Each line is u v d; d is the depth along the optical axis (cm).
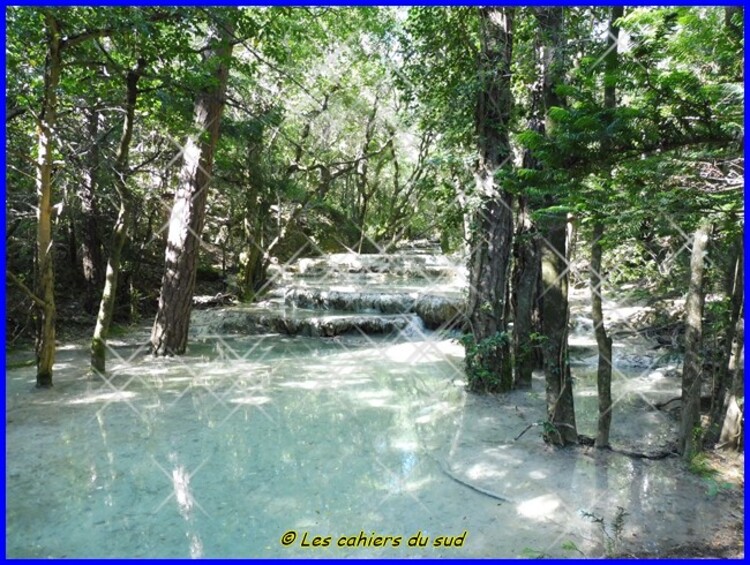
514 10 523
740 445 377
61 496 333
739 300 380
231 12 541
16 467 378
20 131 634
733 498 321
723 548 265
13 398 548
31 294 559
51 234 627
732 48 159
